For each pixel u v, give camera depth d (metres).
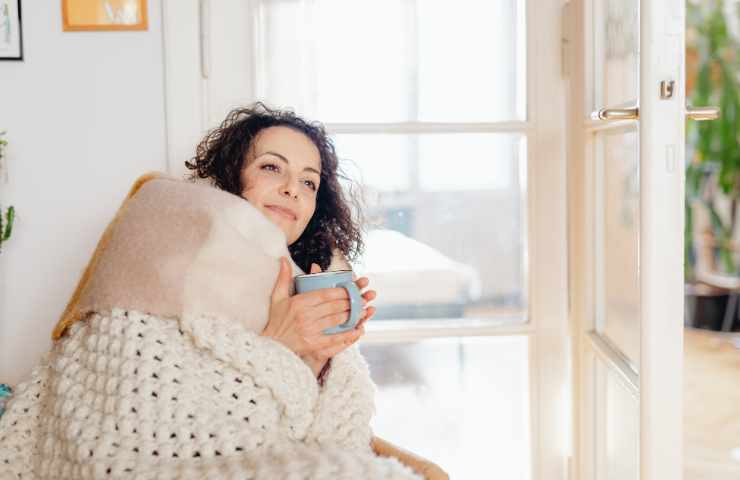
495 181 1.68
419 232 1.67
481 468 1.73
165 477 0.91
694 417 3.02
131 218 1.09
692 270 4.34
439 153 1.66
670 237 1.16
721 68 3.96
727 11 3.98
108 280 1.05
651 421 1.17
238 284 1.04
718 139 4.00
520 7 1.66
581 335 1.60
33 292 1.54
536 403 1.71
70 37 1.52
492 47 1.66
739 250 4.20
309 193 1.24
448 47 1.65
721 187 4.07
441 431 1.71
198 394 0.98
